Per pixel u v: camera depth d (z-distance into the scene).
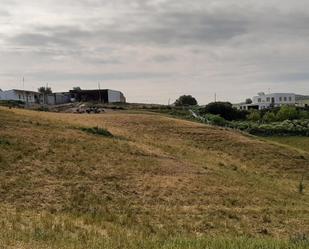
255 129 84.75
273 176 45.31
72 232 16.69
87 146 35.69
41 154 31.14
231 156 51.91
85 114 68.25
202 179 32.19
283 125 86.81
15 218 17.88
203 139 57.56
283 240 15.54
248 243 14.34
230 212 25.17
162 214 23.42
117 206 24.12
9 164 28.02
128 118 63.31
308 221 25.03
